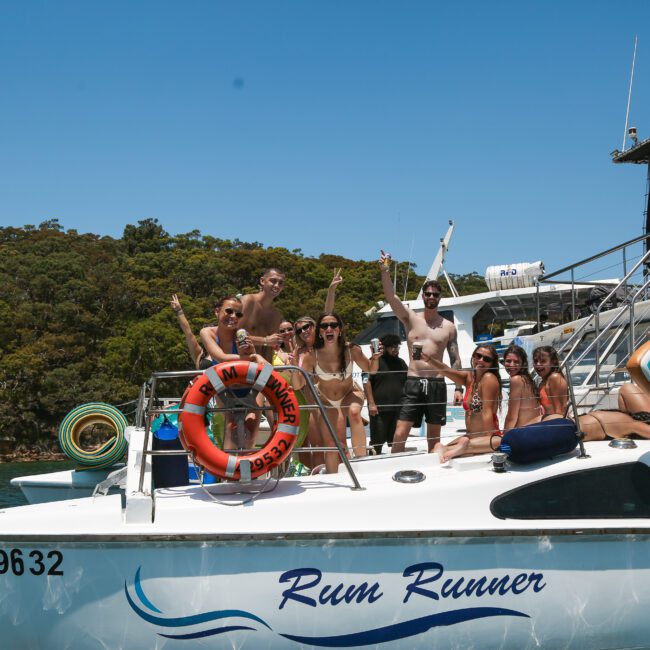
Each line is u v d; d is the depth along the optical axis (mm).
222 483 4391
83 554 3783
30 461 38500
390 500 4012
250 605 3773
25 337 43031
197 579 3770
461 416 8023
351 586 3826
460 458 4648
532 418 5012
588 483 4242
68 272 49031
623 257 7922
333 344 5188
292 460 5230
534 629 3955
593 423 4816
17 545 3814
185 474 4895
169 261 56562
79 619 3791
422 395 5711
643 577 4066
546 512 4141
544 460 4340
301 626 3793
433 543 3900
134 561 3773
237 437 4352
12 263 51219
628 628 4047
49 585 3799
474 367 5078
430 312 6004
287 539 3809
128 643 3781
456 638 3893
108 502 4176
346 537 3836
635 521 4129
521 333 12547
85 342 44969
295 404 4176
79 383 40906
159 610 3760
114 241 66562
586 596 4004
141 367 42375
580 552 4027
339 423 5117
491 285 13000
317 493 4094
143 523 3848
